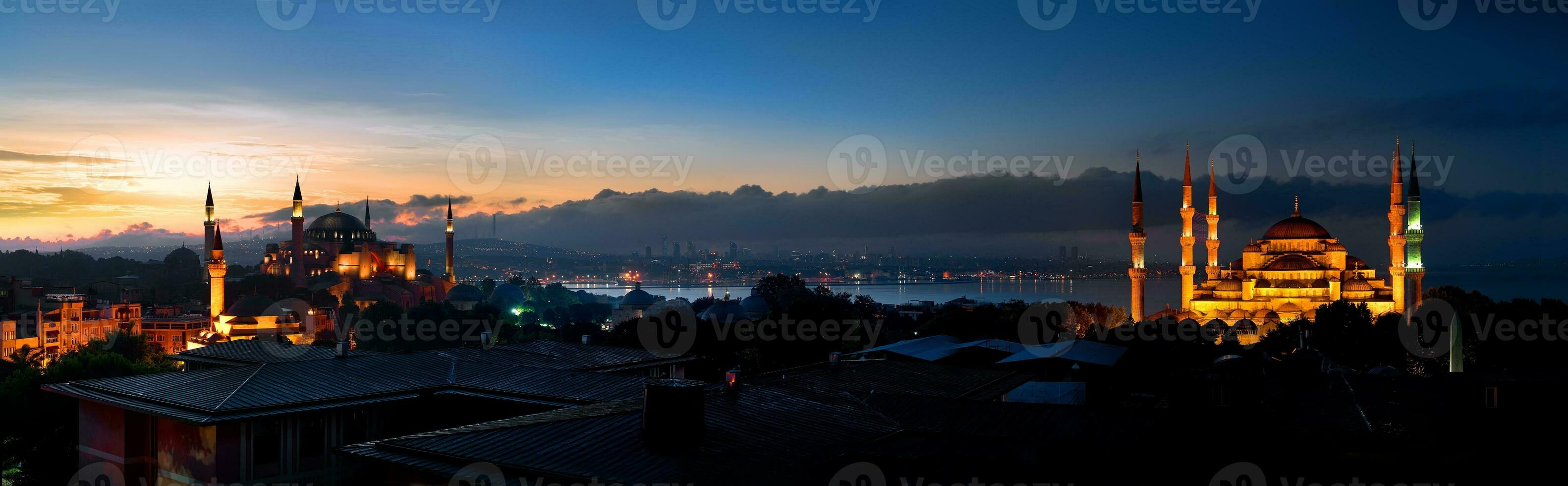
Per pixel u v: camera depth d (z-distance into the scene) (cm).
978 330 11819
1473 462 2691
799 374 5038
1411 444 2839
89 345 14138
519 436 2806
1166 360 7969
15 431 5041
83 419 4191
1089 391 6488
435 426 4250
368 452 2769
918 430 3212
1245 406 3148
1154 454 2831
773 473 2634
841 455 2831
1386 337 10488
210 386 3950
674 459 2620
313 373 4234
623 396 3975
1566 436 2831
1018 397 5409
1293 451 2822
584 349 5616
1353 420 3181
